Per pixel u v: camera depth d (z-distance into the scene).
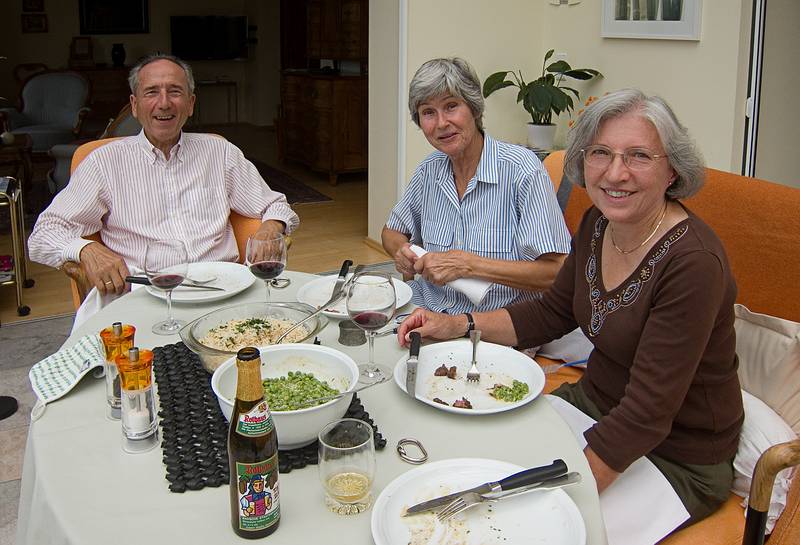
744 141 3.58
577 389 1.75
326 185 7.16
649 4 3.83
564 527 1.03
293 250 5.05
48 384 1.41
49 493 1.10
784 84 3.63
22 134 6.14
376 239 5.05
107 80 9.41
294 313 1.64
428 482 1.12
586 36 4.33
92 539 1.00
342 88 6.90
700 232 1.42
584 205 2.41
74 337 1.65
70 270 2.26
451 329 1.71
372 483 1.08
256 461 0.98
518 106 4.73
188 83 2.47
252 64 10.80
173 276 1.69
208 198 2.58
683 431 1.51
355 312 1.41
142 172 2.48
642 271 1.46
